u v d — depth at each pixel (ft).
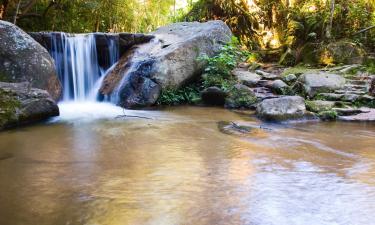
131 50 28.17
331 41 31.71
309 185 11.48
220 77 26.81
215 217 9.29
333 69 28.25
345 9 33.40
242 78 27.76
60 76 26.66
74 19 40.45
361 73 26.86
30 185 11.18
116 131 17.84
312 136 17.47
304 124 19.97
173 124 19.45
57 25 39.55
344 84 24.71
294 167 13.14
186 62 26.43
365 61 29.12
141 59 26.08
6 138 16.34
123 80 25.43
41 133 17.29
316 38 33.50
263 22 40.75
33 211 9.53
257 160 13.82
